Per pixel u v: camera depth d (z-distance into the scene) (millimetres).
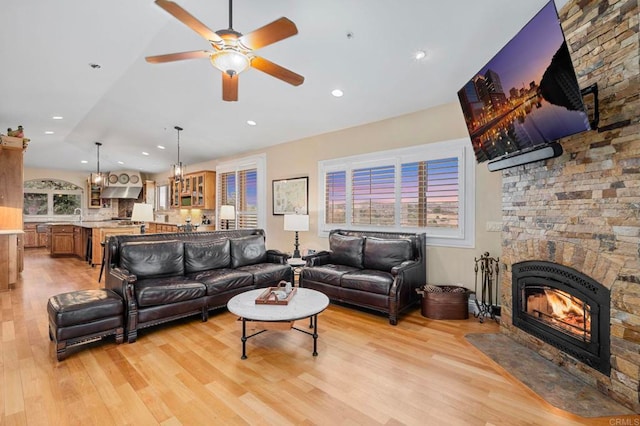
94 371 2289
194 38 3305
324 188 5195
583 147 2158
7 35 3141
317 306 2598
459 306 3406
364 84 3701
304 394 2012
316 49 3145
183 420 1759
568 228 2283
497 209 3479
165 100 4906
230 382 2148
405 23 2688
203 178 7609
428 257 4027
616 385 1912
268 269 4062
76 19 2977
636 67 1812
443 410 1854
